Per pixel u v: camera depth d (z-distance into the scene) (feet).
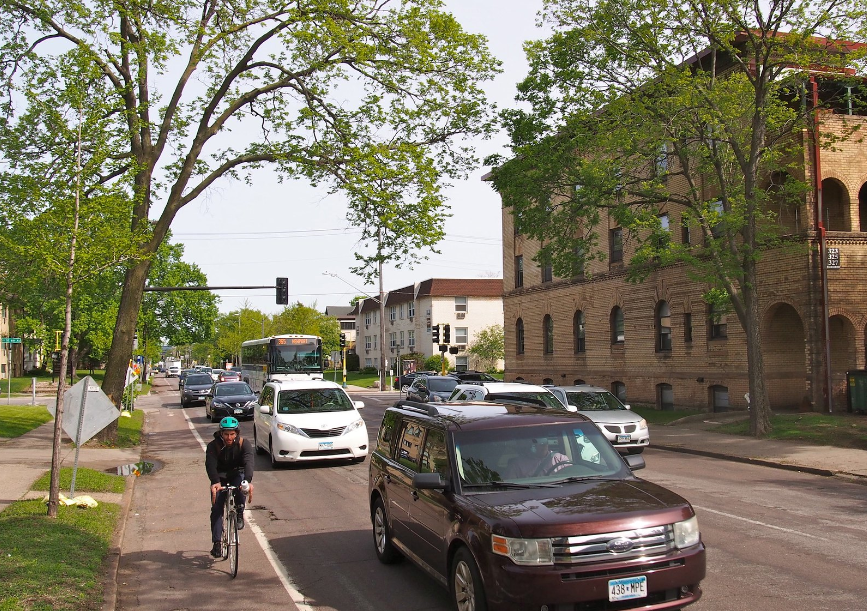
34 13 56.65
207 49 61.57
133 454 59.88
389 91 65.26
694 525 17.88
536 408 23.77
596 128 66.80
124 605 22.38
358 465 52.54
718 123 61.57
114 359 65.00
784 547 27.09
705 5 59.82
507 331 135.54
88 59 37.29
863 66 60.23
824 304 70.64
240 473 26.32
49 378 210.59
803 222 71.97
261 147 68.49
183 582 24.84
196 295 232.32
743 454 54.13
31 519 31.24
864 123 74.54
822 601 20.66
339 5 60.95
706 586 22.20
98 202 35.27
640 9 61.57
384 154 61.67
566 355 114.73
